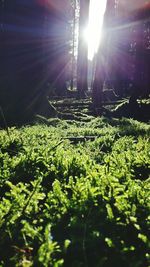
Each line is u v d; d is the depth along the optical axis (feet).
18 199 11.79
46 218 11.23
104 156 21.70
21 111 68.64
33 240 9.73
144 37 107.76
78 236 9.78
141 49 103.14
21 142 23.82
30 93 74.64
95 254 9.05
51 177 15.76
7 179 15.65
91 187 12.72
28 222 10.58
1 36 74.95
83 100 127.34
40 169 17.22
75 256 9.20
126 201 11.46
